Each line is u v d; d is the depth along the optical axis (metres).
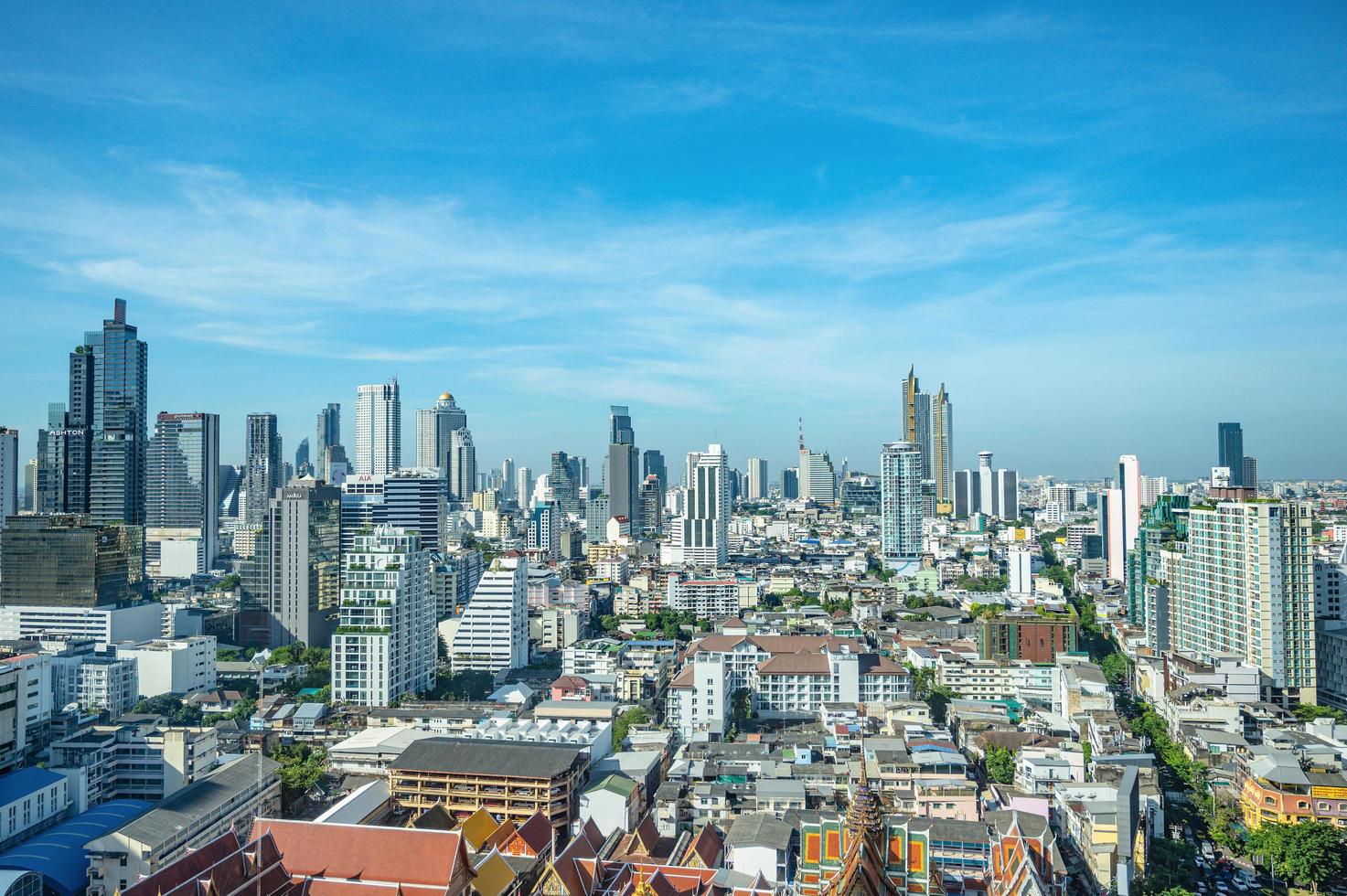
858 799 122.19
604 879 190.62
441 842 190.50
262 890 168.38
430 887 184.75
